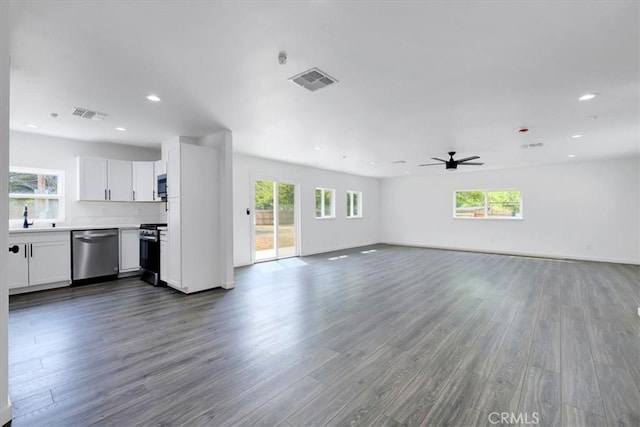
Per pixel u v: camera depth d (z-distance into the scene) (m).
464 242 8.80
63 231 4.35
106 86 2.81
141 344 2.58
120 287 4.46
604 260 6.77
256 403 1.79
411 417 1.66
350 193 9.57
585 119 3.79
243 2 1.68
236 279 5.05
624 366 2.19
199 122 3.95
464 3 1.71
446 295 4.07
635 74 2.58
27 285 4.04
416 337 2.72
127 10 1.74
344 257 7.45
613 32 1.98
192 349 2.49
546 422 1.61
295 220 7.67
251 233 6.53
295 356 2.37
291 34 2.01
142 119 3.79
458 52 2.25
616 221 6.66
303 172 7.80
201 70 2.51
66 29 1.92
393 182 10.33
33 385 1.97
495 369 2.17
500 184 8.18
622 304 3.67
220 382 2.01
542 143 5.08
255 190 6.67
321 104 3.31
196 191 4.25
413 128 4.22
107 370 2.16
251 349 2.49
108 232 4.78
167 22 1.86
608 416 1.65
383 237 10.60
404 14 1.80
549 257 7.37
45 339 2.67
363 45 2.15
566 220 7.23
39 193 4.59
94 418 1.66
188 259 4.14
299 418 1.66
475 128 4.23
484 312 3.39
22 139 4.36
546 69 2.50
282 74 2.59
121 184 5.05
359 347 2.53
